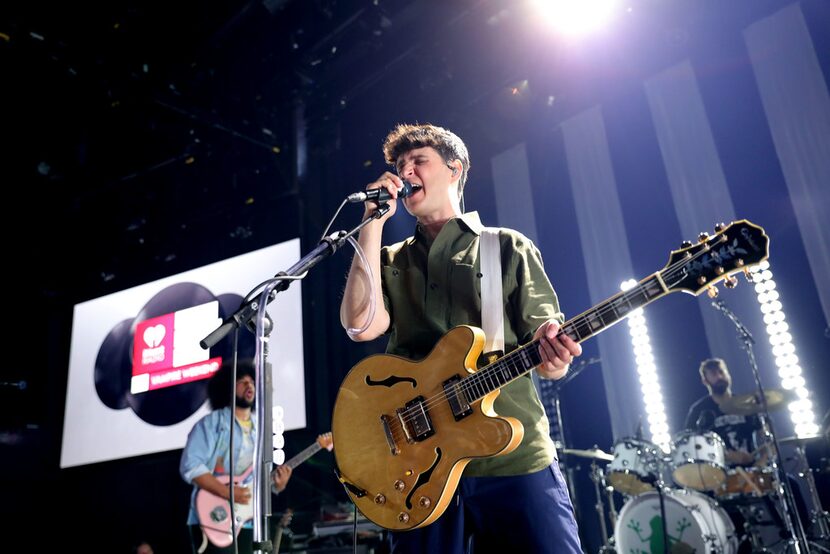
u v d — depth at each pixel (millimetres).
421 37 6246
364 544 4617
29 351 7523
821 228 5223
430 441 1618
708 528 4211
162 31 5801
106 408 6746
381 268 1946
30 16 5203
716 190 5844
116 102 6238
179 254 7348
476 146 7223
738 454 4730
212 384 6078
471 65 6551
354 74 6574
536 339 1578
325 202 6883
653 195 6293
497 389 1580
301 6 5926
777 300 5367
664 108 6305
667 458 4723
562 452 4984
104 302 7277
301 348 5773
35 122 6516
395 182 1854
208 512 3770
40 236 7566
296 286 6027
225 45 6145
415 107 6812
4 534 6828
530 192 6840
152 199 7535
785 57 5660
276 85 6559
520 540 1532
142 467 6848
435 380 1655
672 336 5914
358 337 1853
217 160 7176
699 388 5691
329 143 6977
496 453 1511
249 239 6973
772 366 5289
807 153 5395
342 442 1761
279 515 4828
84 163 7086
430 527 1614
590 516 5770
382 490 1647
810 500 4734
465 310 1777
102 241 7695
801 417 5074
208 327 6363
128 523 6715
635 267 6223
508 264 1793
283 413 5672
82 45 5488
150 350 6672
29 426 7250
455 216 1953
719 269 1536
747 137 5824
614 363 6121
